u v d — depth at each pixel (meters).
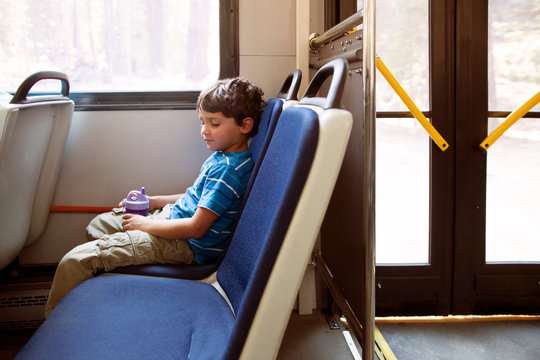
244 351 0.70
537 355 1.59
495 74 1.75
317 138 0.68
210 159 1.36
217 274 1.13
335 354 1.58
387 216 1.84
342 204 1.44
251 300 0.70
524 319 1.85
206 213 1.16
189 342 0.83
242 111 1.26
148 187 1.79
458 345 1.66
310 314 1.86
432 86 1.74
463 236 1.81
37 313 1.71
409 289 1.83
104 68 1.72
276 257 0.69
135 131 1.76
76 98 1.72
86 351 0.77
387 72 1.55
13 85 1.69
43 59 1.69
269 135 1.12
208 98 1.24
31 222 1.66
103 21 1.69
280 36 1.73
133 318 0.90
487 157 1.80
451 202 1.80
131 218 1.28
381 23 1.72
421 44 1.74
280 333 0.70
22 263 1.76
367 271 1.08
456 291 1.84
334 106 0.72
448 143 1.77
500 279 1.83
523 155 1.80
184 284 1.10
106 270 1.16
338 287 1.50
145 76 1.74
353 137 1.29
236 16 1.71
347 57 1.27
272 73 1.74
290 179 0.68
